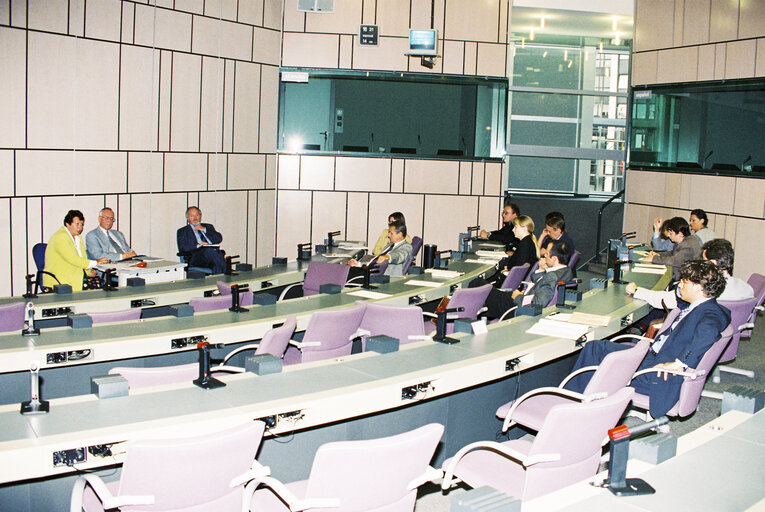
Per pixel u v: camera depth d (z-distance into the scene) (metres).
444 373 3.37
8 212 7.62
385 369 3.38
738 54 10.30
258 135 10.76
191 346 4.16
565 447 2.74
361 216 11.52
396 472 2.40
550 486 2.81
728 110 10.48
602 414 2.74
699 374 3.91
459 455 2.92
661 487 2.10
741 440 2.50
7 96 7.52
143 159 9.06
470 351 3.76
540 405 3.91
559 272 5.66
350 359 3.55
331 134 11.33
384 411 3.67
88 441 2.43
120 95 8.70
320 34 11.12
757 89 10.06
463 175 11.73
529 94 12.39
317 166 11.30
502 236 9.91
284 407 2.81
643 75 11.87
